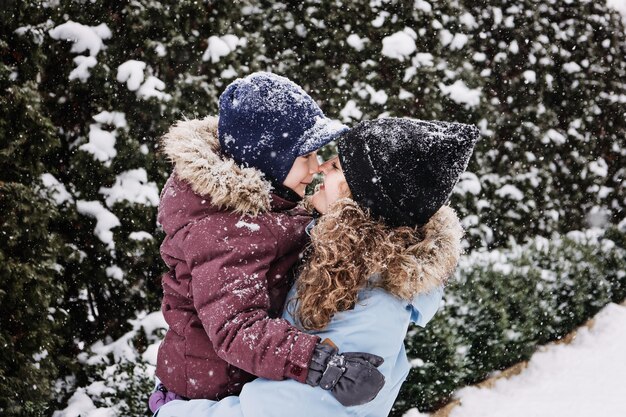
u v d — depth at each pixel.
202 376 1.49
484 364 4.30
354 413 1.32
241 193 1.43
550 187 5.06
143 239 3.18
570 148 5.32
